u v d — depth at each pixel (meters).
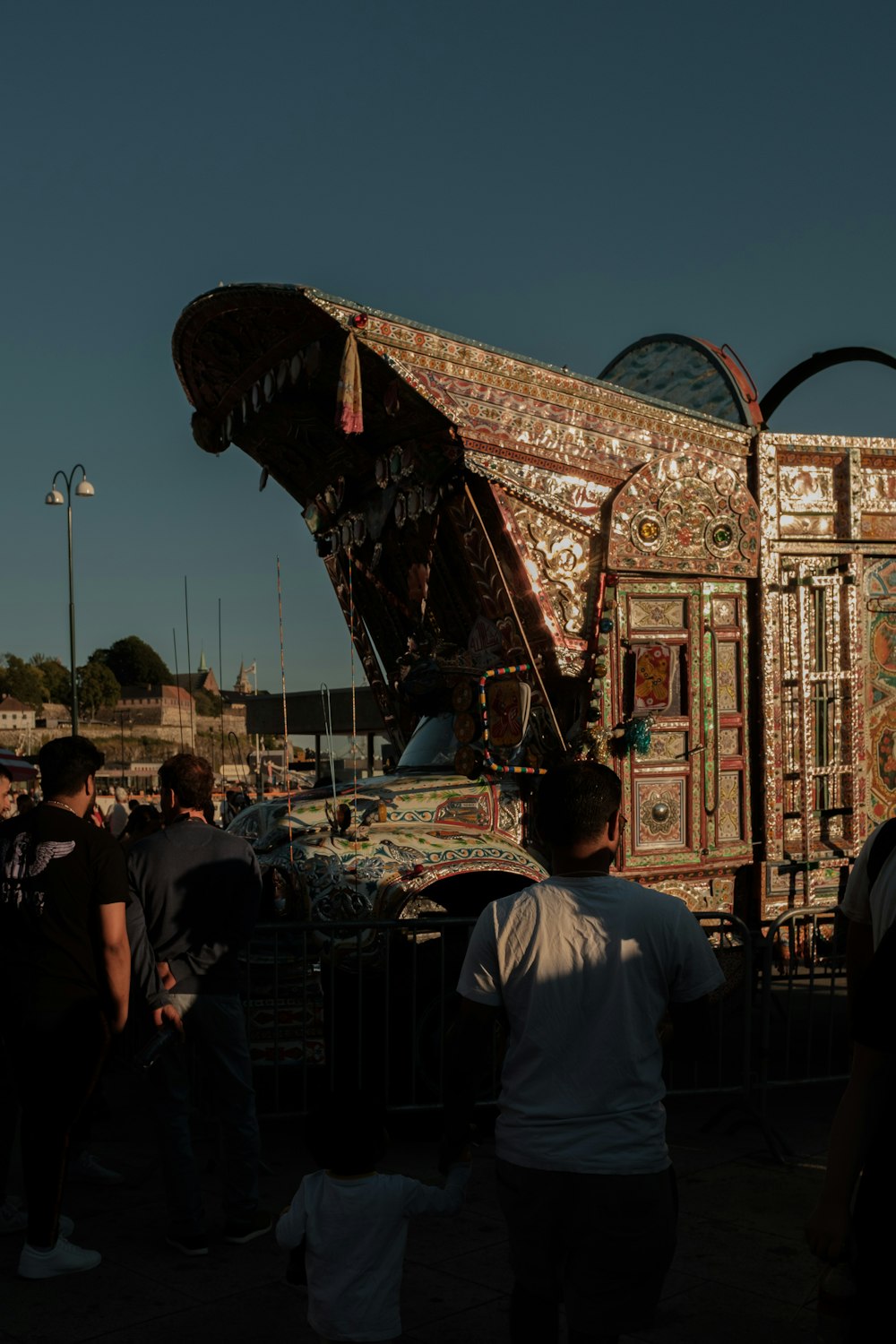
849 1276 2.48
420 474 6.91
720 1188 5.32
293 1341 3.89
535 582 6.58
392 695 8.54
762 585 7.38
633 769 6.86
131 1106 7.06
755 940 6.84
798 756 7.50
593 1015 2.88
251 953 5.84
